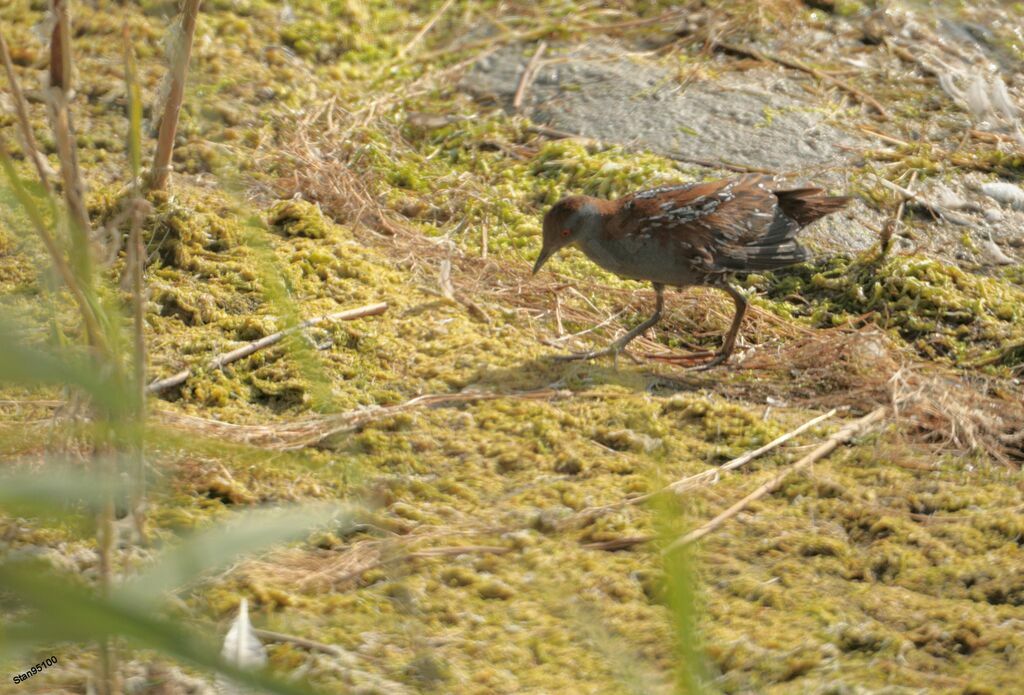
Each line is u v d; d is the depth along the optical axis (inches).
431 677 266.8
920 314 436.1
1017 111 555.5
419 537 314.3
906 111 558.9
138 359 253.0
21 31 570.3
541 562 307.6
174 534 308.3
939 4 636.1
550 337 426.3
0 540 295.9
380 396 379.6
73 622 125.3
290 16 618.5
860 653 280.1
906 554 315.3
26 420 343.6
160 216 443.2
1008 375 407.8
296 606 287.6
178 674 262.1
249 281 432.1
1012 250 475.8
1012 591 301.7
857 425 371.6
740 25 618.2
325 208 492.4
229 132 524.7
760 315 440.5
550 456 356.8
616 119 551.5
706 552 314.8
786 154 523.2
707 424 371.6
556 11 642.2
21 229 434.3
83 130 513.7
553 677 268.7
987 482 349.4
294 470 338.6
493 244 481.1
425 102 570.6
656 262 405.4
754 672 271.6
